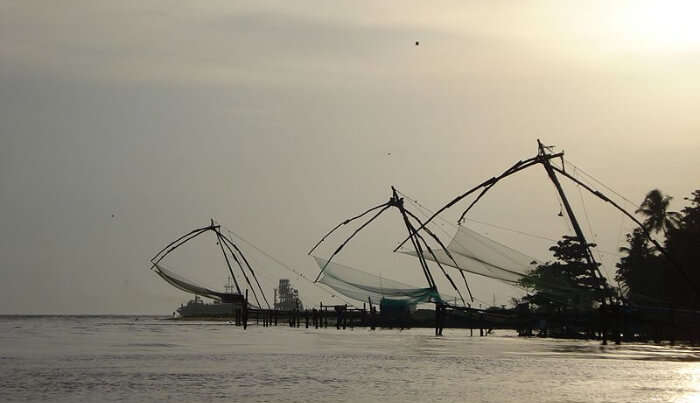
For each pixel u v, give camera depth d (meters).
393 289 78.50
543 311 83.25
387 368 43.91
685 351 58.06
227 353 54.22
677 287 79.94
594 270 63.78
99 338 77.25
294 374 40.91
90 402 31.92
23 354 52.84
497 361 48.06
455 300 83.19
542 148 60.47
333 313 106.94
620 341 70.25
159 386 36.22
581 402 32.50
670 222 92.56
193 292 93.50
